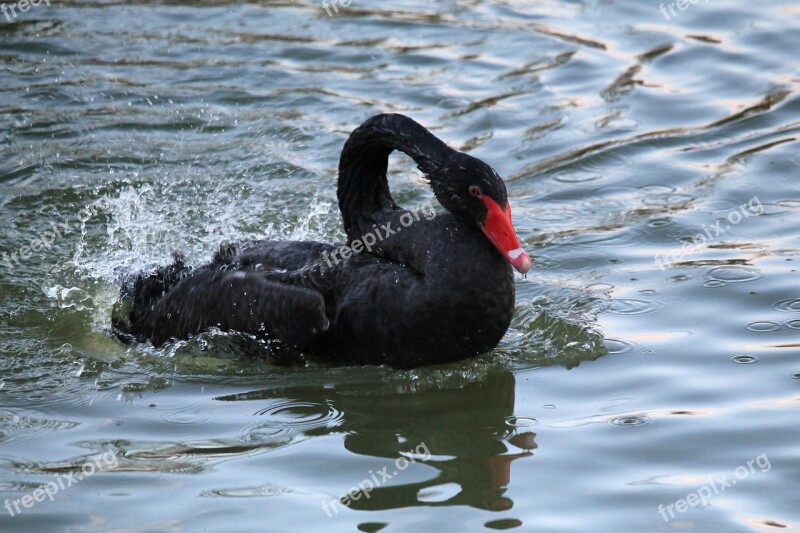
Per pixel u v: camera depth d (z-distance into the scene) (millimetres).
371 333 10391
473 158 10156
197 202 14766
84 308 12398
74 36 19906
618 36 19516
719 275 12203
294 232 14008
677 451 8922
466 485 8602
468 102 17234
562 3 21156
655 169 15156
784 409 9461
